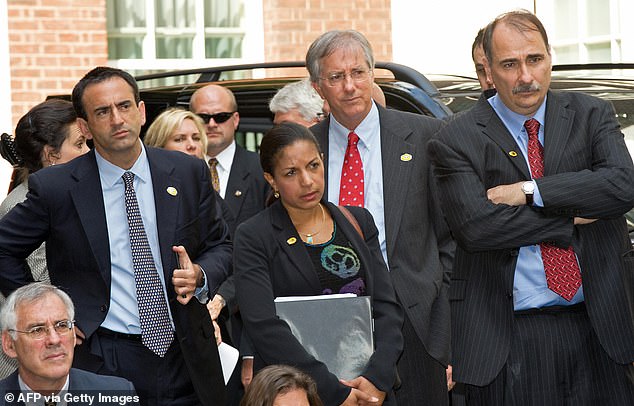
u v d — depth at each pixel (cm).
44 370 1431
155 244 1623
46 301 1438
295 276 1606
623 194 1504
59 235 1602
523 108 1534
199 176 1669
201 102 2173
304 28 4234
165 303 1612
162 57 4331
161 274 1620
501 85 1532
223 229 1712
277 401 1435
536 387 1526
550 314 1531
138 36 4303
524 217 1510
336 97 1711
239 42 4353
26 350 1430
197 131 2088
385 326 1608
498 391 1545
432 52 4350
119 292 1606
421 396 1684
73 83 4038
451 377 1717
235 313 1880
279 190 1605
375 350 1583
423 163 1722
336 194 1741
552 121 1555
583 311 1538
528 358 1527
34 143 1814
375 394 1546
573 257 1528
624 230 1570
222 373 1652
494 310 1548
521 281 1537
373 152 1739
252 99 2331
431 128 1753
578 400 1524
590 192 1499
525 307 1534
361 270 1617
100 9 4050
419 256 1694
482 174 1557
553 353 1523
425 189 1719
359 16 4275
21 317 1430
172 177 1638
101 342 1597
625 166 1520
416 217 1700
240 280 1608
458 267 1584
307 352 1546
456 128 1582
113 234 1609
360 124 1741
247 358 1803
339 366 1554
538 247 1537
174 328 1616
